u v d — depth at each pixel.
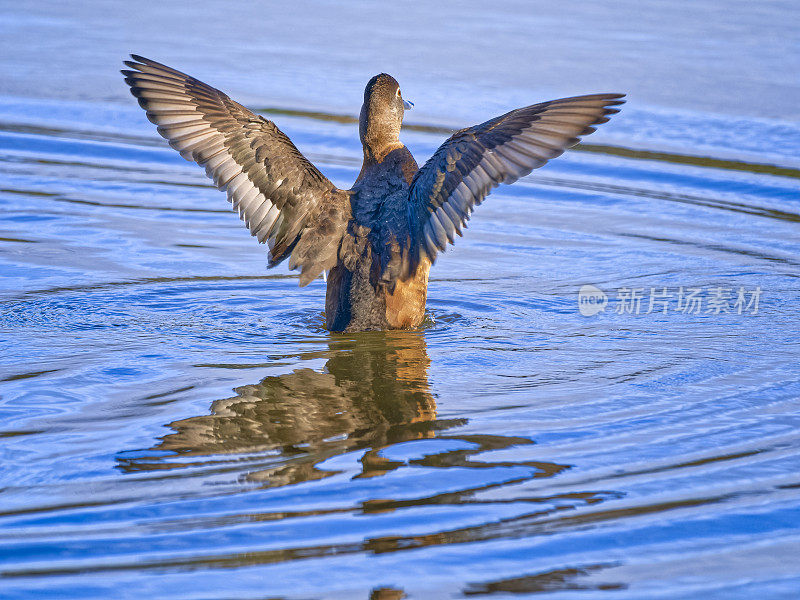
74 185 18.77
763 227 17.16
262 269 15.36
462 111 21.39
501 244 16.61
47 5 31.08
